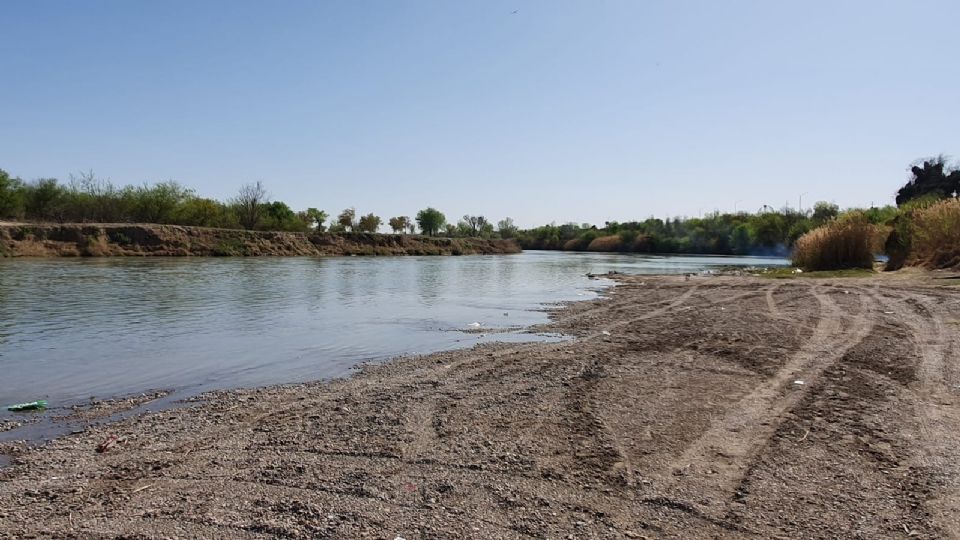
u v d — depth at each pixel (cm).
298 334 1554
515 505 531
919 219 2928
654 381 987
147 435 748
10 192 5525
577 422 773
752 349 1218
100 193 6372
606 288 2981
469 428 755
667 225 10888
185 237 5738
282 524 494
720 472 599
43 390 988
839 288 2295
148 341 1422
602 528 487
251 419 812
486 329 1655
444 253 8594
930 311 1605
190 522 500
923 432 697
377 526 491
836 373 992
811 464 612
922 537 460
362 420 796
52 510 527
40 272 3288
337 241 7444
